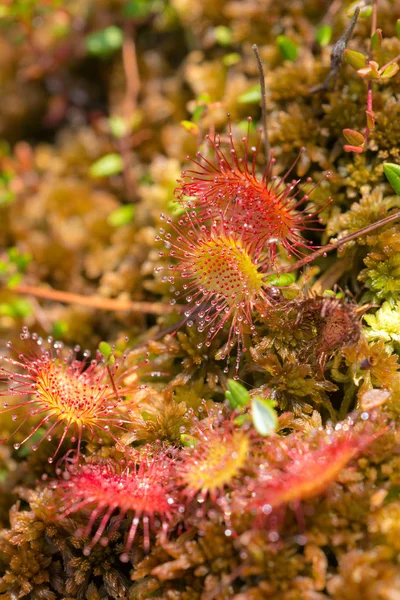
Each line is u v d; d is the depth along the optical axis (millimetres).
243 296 134
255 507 124
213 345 140
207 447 127
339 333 130
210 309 137
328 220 142
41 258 167
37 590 133
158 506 126
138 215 161
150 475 129
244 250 131
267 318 135
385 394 127
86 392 135
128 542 126
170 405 136
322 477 122
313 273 138
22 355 135
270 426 123
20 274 161
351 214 141
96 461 135
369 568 121
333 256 143
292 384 134
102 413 134
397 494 126
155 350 141
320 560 122
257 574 124
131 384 140
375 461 126
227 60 162
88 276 165
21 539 134
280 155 148
